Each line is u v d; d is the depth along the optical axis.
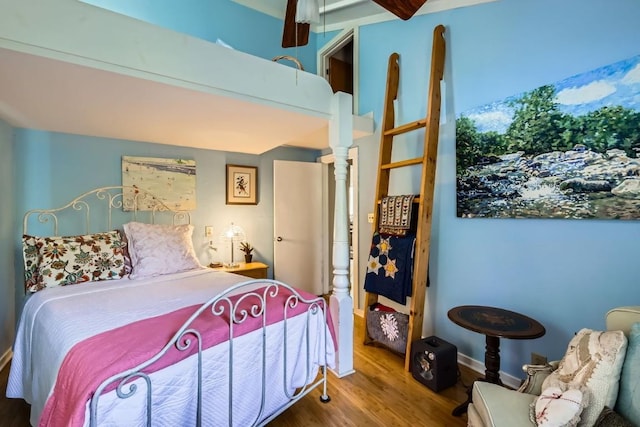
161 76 1.66
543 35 1.94
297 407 1.94
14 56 1.36
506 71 2.14
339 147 2.35
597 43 1.71
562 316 1.89
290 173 4.15
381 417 1.85
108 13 1.52
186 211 3.46
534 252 2.02
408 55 2.90
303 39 2.22
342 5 3.19
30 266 2.22
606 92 1.67
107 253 2.47
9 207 2.50
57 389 1.12
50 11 1.38
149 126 2.57
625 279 1.64
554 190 1.89
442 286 2.60
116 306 1.73
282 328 1.70
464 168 2.40
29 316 1.84
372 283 2.75
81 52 1.45
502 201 2.17
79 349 1.20
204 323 1.44
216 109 2.11
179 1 3.31
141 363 1.11
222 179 3.73
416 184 2.80
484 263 2.30
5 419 1.82
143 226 2.73
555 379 1.23
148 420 1.11
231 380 1.41
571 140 1.81
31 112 2.19
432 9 2.63
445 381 2.14
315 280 4.39
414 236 2.50
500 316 1.89
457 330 2.50
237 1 3.67
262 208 4.09
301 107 2.21
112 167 3.02
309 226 4.32
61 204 2.79
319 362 1.90
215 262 3.66
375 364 2.50
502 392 1.31
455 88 2.46
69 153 2.82
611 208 1.66
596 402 1.07
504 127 2.14
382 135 2.93
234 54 1.91
